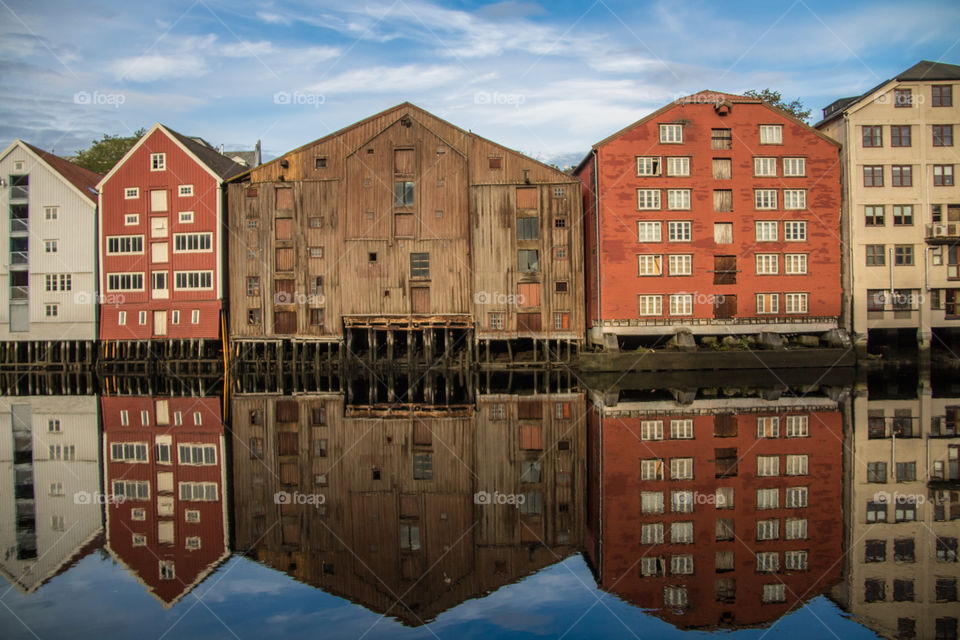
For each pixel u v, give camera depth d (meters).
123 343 47.03
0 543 14.26
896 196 41.59
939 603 11.09
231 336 44.25
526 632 10.51
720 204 41.38
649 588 11.77
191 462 20.83
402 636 10.34
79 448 22.89
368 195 42.88
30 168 46.84
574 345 42.34
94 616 10.95
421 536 14.67
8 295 47.22
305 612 11.23
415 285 42.66
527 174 42.06
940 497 16.22
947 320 41.53
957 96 41.66
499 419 26.95
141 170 45.72
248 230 44.03
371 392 35.81
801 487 17.05
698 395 31.69
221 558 13.45
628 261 40.97
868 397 30.41
